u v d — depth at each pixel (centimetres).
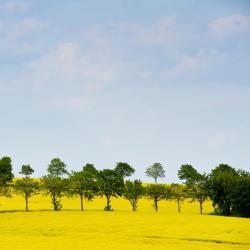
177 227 8012
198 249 5653
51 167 13000
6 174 11700
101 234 7106
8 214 10100
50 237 6600
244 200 11094
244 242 6612
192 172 11806
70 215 9850
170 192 12025
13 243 5972
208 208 13025
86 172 11931
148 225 8238
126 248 5659
